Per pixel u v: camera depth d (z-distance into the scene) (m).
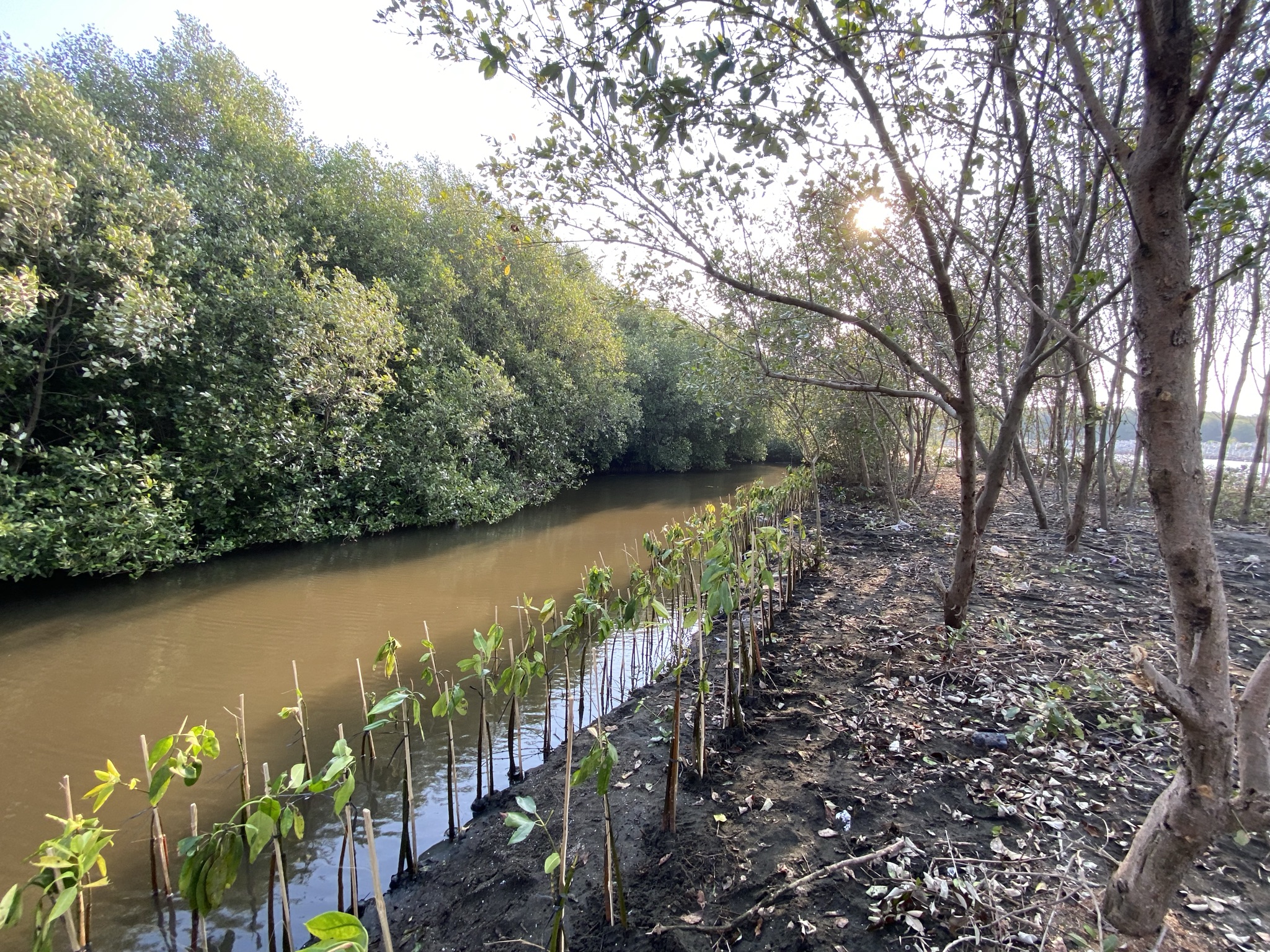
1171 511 1.97
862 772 3.83
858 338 8.01
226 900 3.53
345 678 6.42
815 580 8.23
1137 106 5.06
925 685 4.81
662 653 6.66
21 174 7.98
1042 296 5.04
